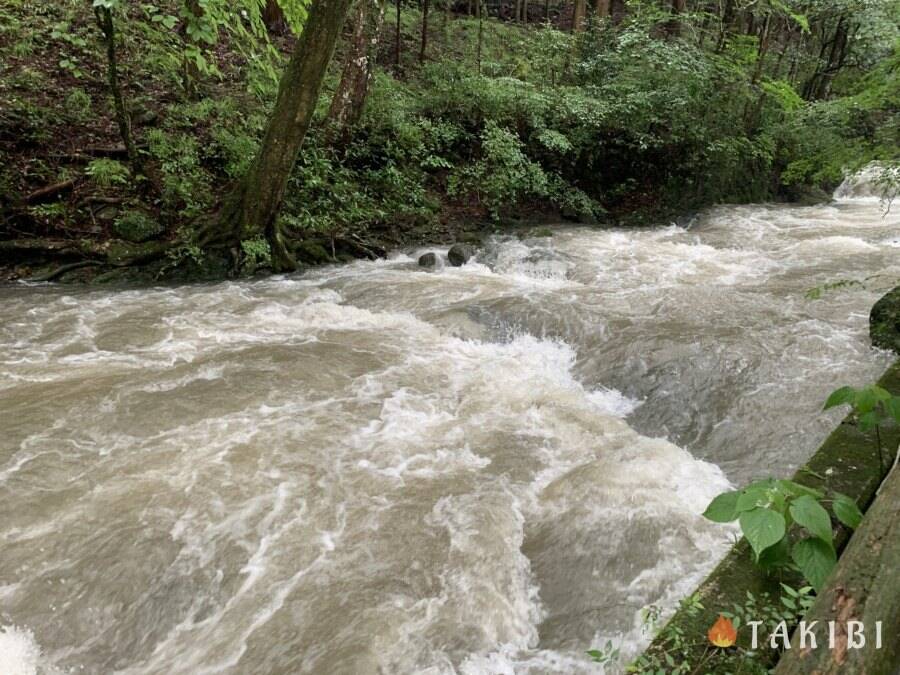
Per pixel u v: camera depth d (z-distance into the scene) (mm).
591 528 3633
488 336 6625
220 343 6121
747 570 2379
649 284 8016
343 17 7977
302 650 2834
